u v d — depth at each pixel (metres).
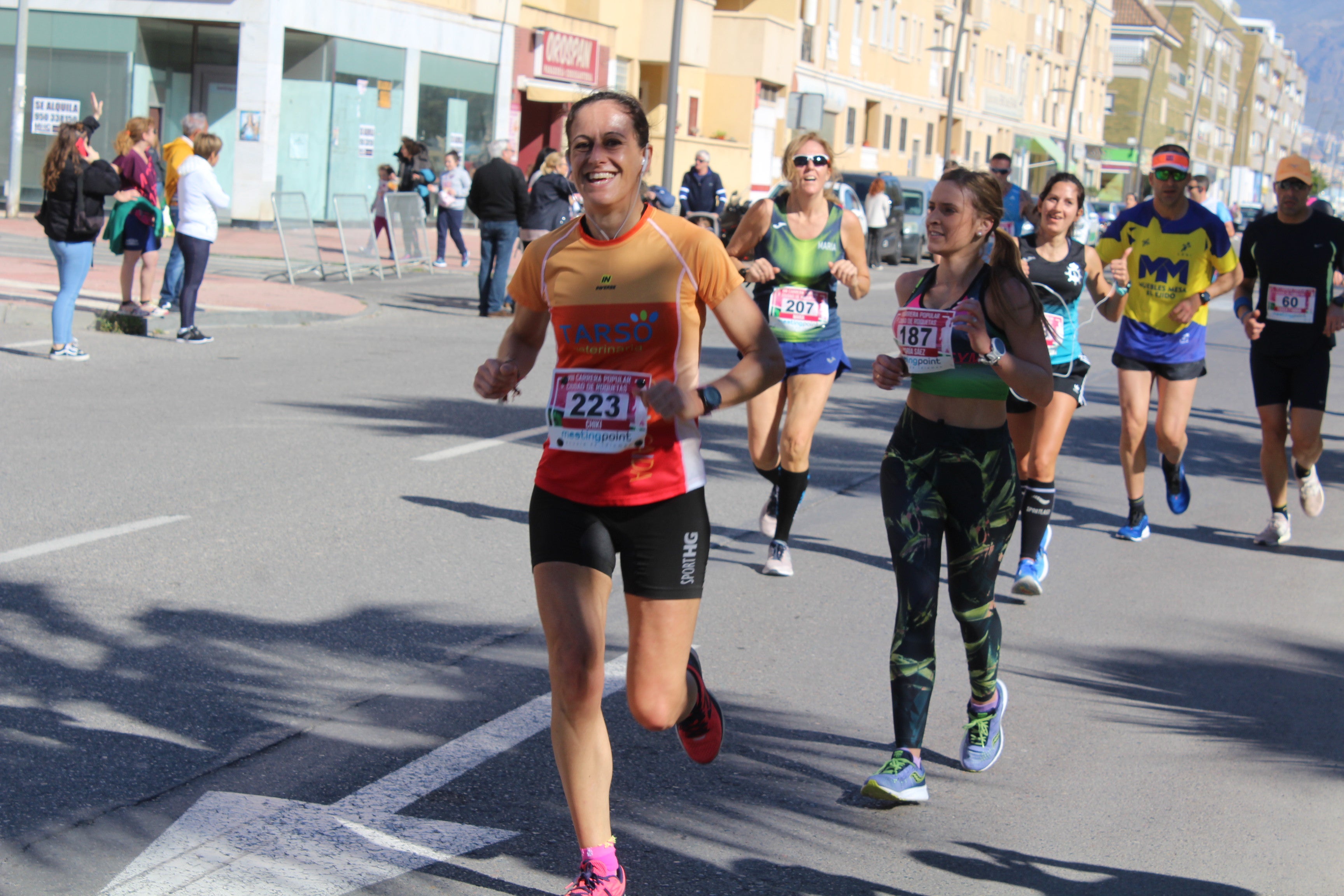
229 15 28.11
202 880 3.65
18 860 3.72
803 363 6.85
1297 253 7.82
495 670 5.41
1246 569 7.64
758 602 6.52
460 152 33.50
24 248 21.48
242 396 11.24
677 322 3.64
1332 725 5.22
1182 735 5.06
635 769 4.54
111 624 5.69
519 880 3.72
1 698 4.84
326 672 5.29
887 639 6.04
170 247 22.70
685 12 39.56
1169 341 7.95
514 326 3.95
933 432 4.50
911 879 3.85
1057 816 4.32
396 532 7.33
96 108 13.69
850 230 6.80
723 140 43.28
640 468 3.61
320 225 21.67
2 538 6.83
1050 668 5.79
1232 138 145.62
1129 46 99.88
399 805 4.16
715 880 3.79
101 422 9.85
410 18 31.30
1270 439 8.09
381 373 12.82
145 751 4.48
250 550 6.86
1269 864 4.03
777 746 4.79
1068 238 6.94
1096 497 9.47
